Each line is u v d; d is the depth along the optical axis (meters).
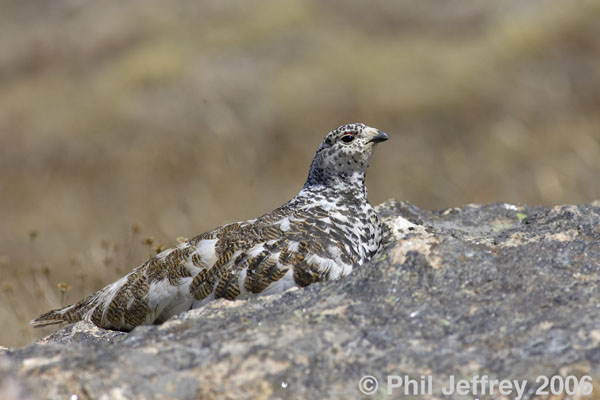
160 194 17.14
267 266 5.46
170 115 21.95
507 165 16.06
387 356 4.21
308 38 24.73
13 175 20.73
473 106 19.58
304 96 21.66
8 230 16.70
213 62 24.00
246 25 25.78
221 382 4.09
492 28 23.38
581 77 19.42
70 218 16.69
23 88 26.39
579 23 20.81
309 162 18.69
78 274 8.29
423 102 20.09
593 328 4.19
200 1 28.50
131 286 5.70
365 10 26.11
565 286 4.63
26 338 7.71
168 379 4.10
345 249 5.74
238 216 14.98
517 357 4.11
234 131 20.12
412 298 4.67
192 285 5.51
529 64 20.52
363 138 6.12
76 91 25.00
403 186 16.66
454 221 7.22
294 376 4.11
